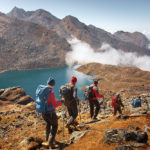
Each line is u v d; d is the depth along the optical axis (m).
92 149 3.53
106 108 11.12
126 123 5.10
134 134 3.62
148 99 11.51
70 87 4.71
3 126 9.16
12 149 4.52
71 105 4.84
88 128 5.09
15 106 19.66
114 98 7.51
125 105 11.55
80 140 4.15
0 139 6.62
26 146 4.22
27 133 6.44
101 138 3.91
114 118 5.84
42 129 6.68
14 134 7.24
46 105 3.72
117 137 3.65
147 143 3.49
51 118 3.80
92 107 6.59
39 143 4.34
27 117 10.65
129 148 3.30
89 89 6.41
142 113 6.21
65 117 7.40
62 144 4.19
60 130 5.37
